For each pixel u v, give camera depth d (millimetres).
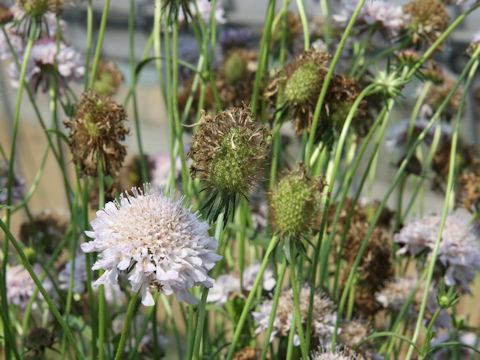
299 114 412
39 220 558
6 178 562
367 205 530
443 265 455
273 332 422
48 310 506
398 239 466
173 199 348
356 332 438
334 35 557
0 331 418
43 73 502
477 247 458
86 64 481
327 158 472
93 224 334
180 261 323
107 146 396
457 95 565
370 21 483
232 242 524
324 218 388
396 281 479
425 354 385
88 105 394
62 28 538
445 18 491
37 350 441
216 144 351
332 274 494
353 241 464
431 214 483
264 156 356
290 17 550
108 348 429
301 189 362
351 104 407
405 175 518
